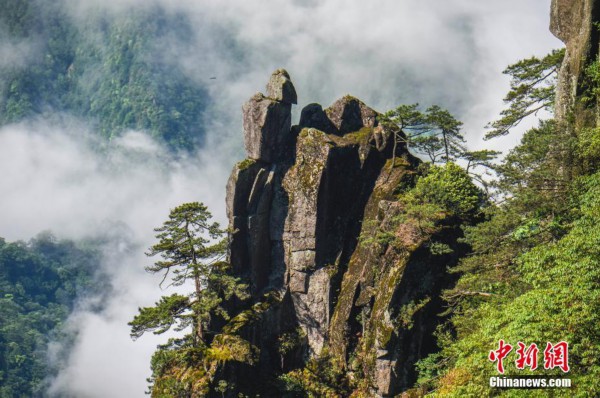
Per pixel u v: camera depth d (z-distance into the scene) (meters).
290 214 64.00
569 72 52.97
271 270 64.62
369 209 63.28
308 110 67.50
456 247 57.12
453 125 63.66
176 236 60.34
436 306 56.59
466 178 58.88
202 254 61.34
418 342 56.22
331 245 63.66
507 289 47.62
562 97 53.44
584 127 49.62
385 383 56.09
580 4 52.19
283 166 65.38
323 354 60.88
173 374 59.44
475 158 62.44
